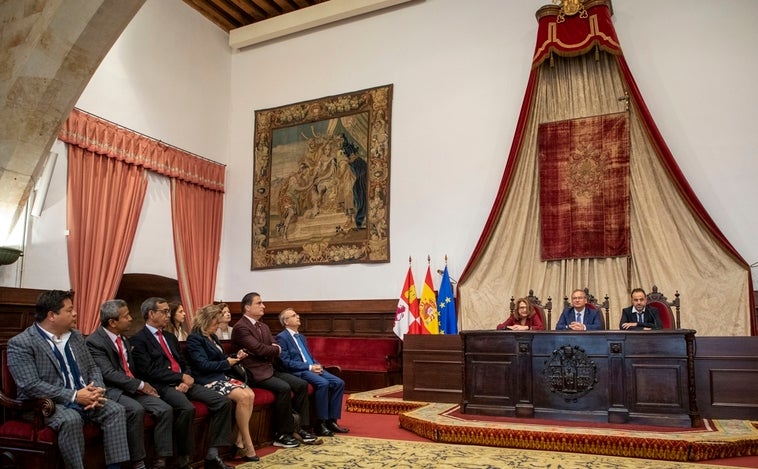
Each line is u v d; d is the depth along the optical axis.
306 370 6.02
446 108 10.36
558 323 7.28
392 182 10.59
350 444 5.52
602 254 8.75
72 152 8.95
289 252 11.20
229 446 4.97
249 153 11.95
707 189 8.54
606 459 4.90
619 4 9.40
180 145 11.01
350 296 10.62
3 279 7.96
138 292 9.86
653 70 9.06
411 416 6.18
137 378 4.69
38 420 3.89
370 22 11.21
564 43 8.93
